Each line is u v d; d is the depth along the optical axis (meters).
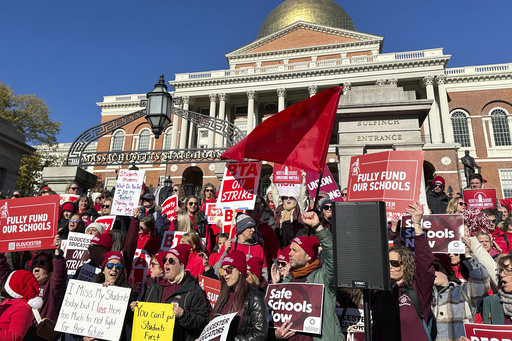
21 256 5.88
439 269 3.90
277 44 50.41
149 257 5.28
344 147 9.71
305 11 55.12
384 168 4.43
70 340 4.11
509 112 40.09
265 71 45.91
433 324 3.62
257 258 3.97
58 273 4.27
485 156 39.06
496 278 3.90
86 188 10.31
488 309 3.62
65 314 3.76
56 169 9.73
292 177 6.26
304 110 4.40
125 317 3.80
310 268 3.57
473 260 3.92
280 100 44.53
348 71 43.00
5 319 3.17
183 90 46.81
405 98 9.69
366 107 9.64
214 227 7.43
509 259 3.50
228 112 49.22
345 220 2.86
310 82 43.91
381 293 3.47
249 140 4.52
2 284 4.39
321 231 3.37
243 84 45.66
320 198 6.06
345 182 9.39
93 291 3.83
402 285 3.37
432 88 40.72
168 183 10.74
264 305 3.26
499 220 7.48
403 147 9.41
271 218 6.80
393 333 3.22
